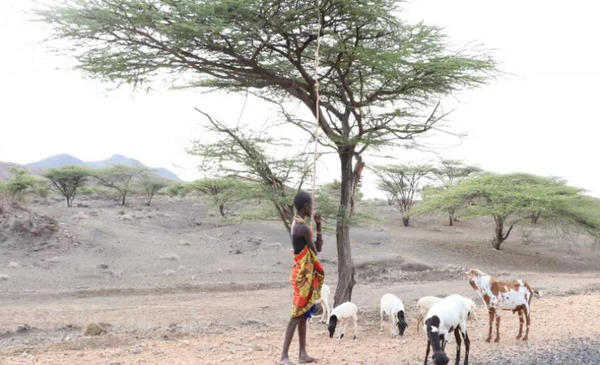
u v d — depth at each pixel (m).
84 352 9.23
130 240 35.12
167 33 11.88
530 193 35.31
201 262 31.33
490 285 9.75
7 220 33.06
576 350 8.99
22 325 15.34
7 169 76.12
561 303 14.61
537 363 8.21
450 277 27.64
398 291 22.48
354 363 7.96
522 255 36.66
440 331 7.64
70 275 26.80
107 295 22.58
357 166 14.93
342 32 13.76
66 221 37.81
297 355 8.57
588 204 38.66
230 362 8.03
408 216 48.69
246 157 13.81
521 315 9.93
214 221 43.84
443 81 14.09
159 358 8.44
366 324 13.28
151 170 55.44
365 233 42.31
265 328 13.48
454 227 48.88
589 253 39.12
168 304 20.11
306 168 14.20
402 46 13.20
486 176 39.94
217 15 11.78
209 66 13.90
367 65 13.39
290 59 13.70
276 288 24.88
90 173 50.78
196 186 36.56
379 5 12.68
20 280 25.23
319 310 16.98
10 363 8.24
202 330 13.12
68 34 11.84
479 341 9.95
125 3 11.52
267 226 43.56
